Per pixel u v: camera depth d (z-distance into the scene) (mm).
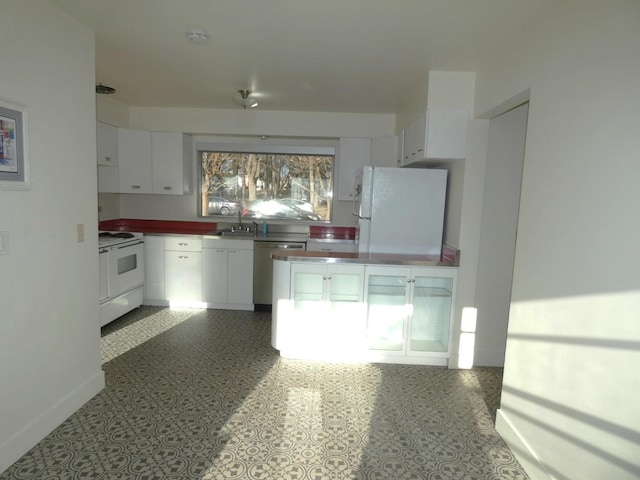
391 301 3381
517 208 3162
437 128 3100
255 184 5312
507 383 2346
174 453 2125
